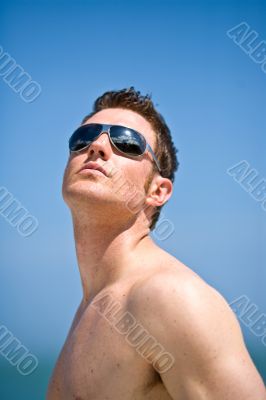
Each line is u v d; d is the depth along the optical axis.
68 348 3.99
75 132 4.53
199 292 3.33
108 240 4.10
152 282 3.47
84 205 4.16
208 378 3.14
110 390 3.53
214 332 3.19
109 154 4.34
